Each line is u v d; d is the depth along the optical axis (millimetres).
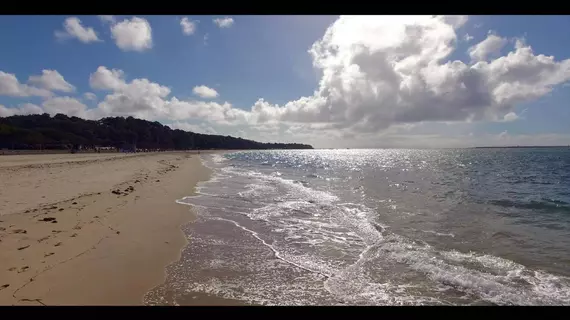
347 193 15164
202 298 4297
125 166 27688
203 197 13094
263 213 10133
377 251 6367
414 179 23203
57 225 6973
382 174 28188
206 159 65438
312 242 7012
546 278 5016
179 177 21562
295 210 10672
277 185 18328
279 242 6996
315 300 4312
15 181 13359
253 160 63688
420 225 8602
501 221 9188
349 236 7504
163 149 121312
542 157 62312
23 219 7223
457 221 9125
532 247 6656
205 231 7793
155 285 4617
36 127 90812
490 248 6578
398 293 4520
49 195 10438
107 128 109812
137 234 7035
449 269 5316
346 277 5074
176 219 8797
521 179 22953
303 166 42281
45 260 5086
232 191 15266
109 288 4406
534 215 10141
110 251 5809
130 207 9758
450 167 38125
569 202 12695
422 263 5590
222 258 5883
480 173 28594
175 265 5438
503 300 4289
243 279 4961
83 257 5398
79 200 9867
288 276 5102
